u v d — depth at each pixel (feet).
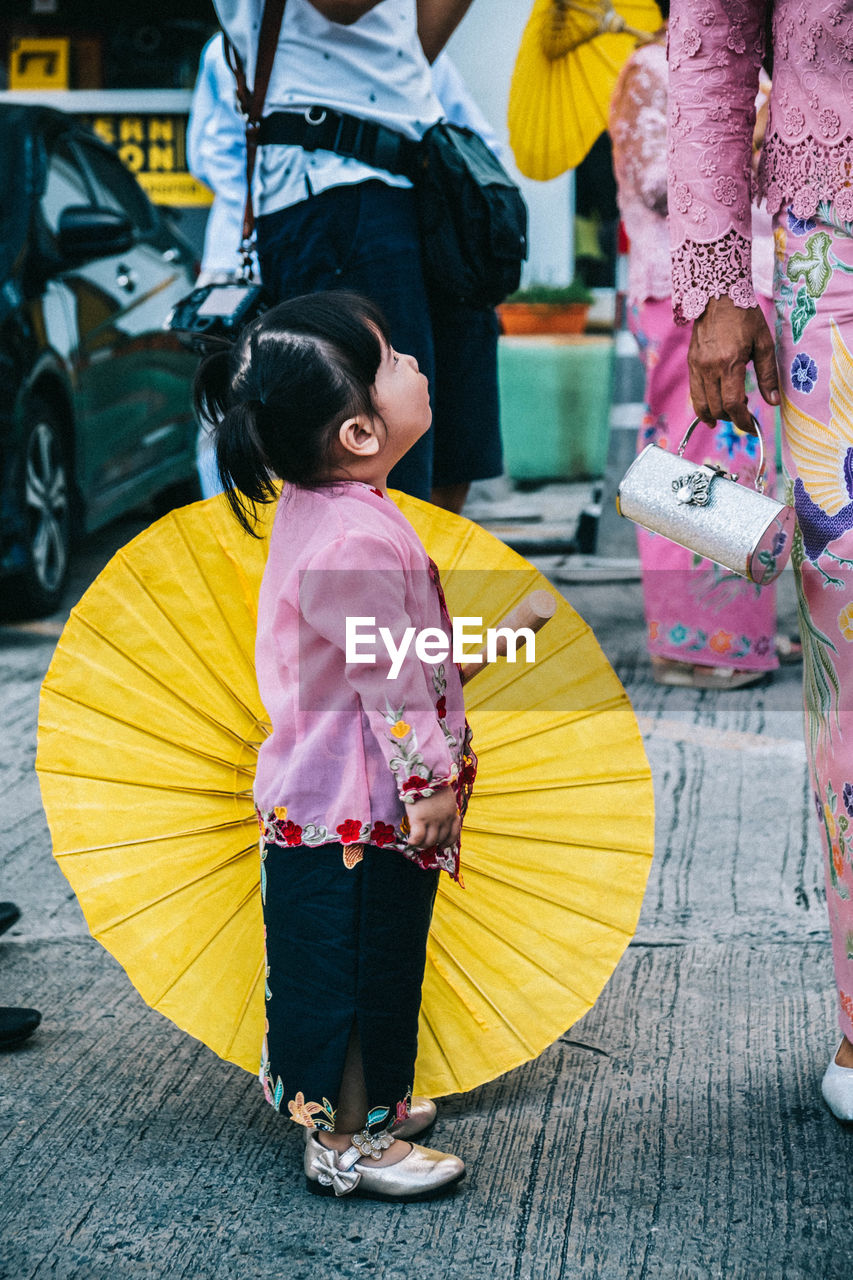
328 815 6.78
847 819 7.45
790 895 10.39
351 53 10.02
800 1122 7.63
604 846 7.89
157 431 22.81
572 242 27.30
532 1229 6.80
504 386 26.45
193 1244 6.73
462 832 7.93
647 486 7.47
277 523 7.04
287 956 6.96
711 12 7.40
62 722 7.76
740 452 14.39
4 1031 8.55
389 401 6.89
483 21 25.93
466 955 7.87
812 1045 8.41
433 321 11.23
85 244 19.52
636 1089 8.04
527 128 16.17
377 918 6.83
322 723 6.80
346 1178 7.01
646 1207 6.94
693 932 9.87
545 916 7.89
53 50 29.37
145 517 26.96
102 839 7.72
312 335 6.76
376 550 6.59
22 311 18.40
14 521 18.21
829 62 7.01
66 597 20.66
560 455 26.71
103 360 20.68
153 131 29.50
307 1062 6.91
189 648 7.85
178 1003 7.64
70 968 9.71
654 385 14.65
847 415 7.23
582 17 15.42
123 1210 7.02
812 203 7.18
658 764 13.12
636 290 14.55
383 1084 6.95
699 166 7.52
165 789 7.82
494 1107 7.92
